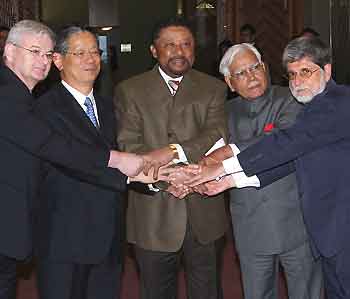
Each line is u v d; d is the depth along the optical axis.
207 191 3.40
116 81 11.48
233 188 3.47
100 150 3.17
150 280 3.54
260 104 3.42
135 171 3.24
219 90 3.49
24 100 3.03
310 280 3.49
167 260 3.53
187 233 3.52
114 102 3.48
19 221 3.04
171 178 3.37
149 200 3.48
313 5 9.89
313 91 3.06
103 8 13.62
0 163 3.05
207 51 11.23
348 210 3.01
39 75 3.09
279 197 3.40
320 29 9.73
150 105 3.44
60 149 3.04
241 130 3.44
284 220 3.41
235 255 5.39
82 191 3.17
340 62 9.05
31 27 3.06
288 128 3.10
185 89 3.45
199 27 11.30
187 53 3.38
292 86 3.11
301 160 3.08
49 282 3.18
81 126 3.17
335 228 3.02
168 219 3.47
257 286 3.50
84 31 3.22
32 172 3.08
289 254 3.47
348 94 3.02
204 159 3.36
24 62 3.05
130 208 3.58
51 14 13.52
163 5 13.66
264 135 3.34
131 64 13.70
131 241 3.57
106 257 3.29
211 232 3.53
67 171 3.13
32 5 11.43
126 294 4.84
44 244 3.17
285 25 10.84
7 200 3.04
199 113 3.45
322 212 3.04
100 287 3.31
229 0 11.01
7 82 3.04
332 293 3.18
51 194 3.17
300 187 3.09
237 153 3.33
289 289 3.54
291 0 10.78
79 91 3.25
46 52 3.07
